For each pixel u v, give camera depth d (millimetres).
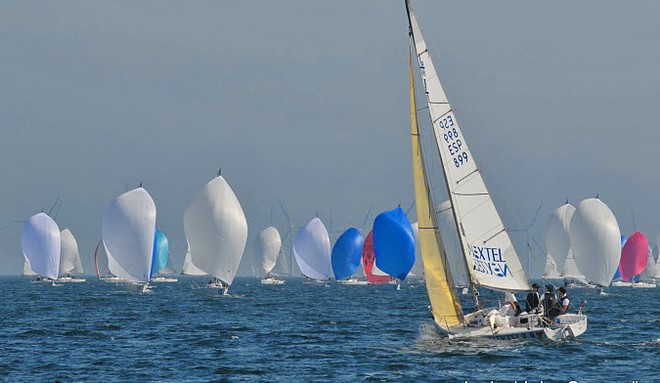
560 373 132500
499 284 156500
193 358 155375
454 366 138625
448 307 156125
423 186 156750
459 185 156125
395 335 194500
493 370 134875
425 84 156000
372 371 137250
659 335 191375
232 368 141875
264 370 140250
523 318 156625
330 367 142625
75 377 134875
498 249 155875
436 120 156125
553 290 162250
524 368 136125
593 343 162875
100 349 169125
